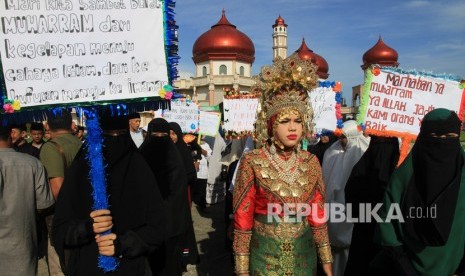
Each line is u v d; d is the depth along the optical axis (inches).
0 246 120.5
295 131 105.6
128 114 99.2
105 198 90.1
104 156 95.6
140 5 95.6
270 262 103.5
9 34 88.1
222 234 284.7
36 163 131.3
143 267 95.2
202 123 370.3
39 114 91.7
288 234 103.8
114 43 94.7
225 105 241.8
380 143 156.6
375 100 149.5
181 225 158.9
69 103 92.3
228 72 1860.2
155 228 94.7
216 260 229.0
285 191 104.3
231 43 1844.2
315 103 190.2
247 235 106.0
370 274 150.7
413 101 147.0
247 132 238.7
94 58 93.6
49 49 90.8
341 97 189.6
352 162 178.7
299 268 103.4
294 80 106.7
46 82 90.8
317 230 109.0
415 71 146.6
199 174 358.0
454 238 95.5
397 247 100.3
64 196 93.9
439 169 95.0
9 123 90.7
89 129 91.5
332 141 232.7
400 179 102.4
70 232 89.0
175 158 164.2
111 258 90.3
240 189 107.6
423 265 97.7
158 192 98.3
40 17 90.0
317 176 109.6
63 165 153.2
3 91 88.0
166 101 99.7
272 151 107.3
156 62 97.2
